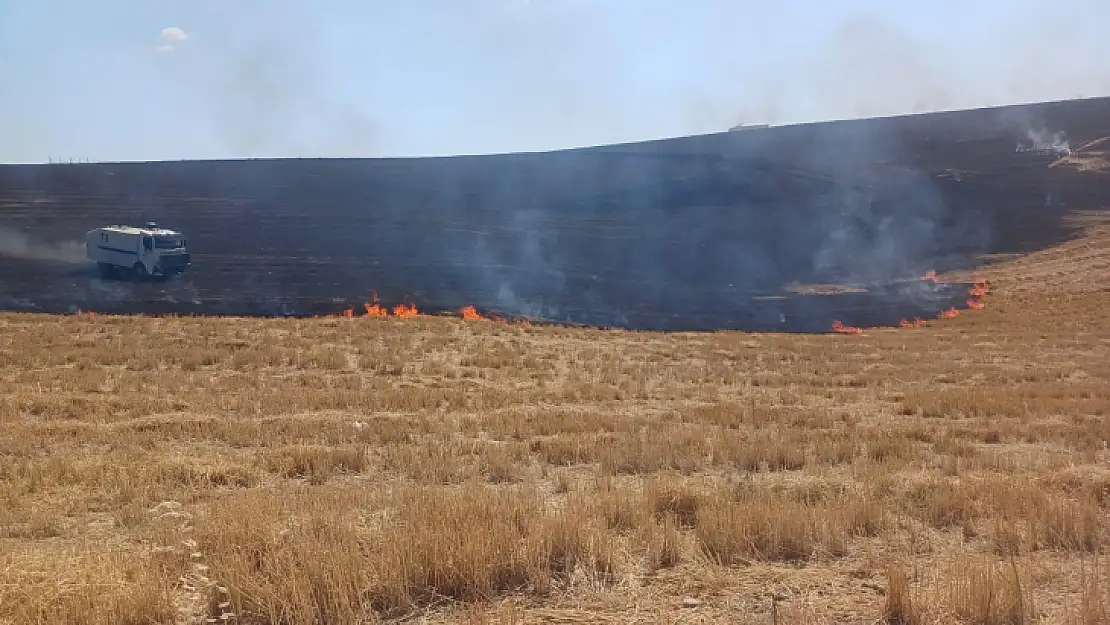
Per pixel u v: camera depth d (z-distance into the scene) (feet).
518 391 76.95
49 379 74.18
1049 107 392.68
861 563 25.17
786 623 19.92
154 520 30.53
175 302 160.97
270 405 63.10
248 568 22.21
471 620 19.88
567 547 24.11
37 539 29.22
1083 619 19.48
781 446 45.37
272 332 107.86
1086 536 26.91
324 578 21.08
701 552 25.61
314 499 31.35
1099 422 59.52
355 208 296.30
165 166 352.69
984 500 32.24
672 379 88.07
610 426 56.24
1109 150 321.32
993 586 20.88
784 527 26.53
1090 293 172.24
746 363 104.17
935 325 164.45
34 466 39.14
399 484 38.78
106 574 21.97
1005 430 54.95
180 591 21.33
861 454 45.78
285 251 229.04
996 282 199.52
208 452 45.09
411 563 22.16
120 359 86.89
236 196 304.91
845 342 130.41
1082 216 264.31
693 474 40.68
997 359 112.37
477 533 23.84
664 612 20.85
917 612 20.15
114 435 48.93
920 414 66.90
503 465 40.45
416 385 79.00
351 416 58.65
